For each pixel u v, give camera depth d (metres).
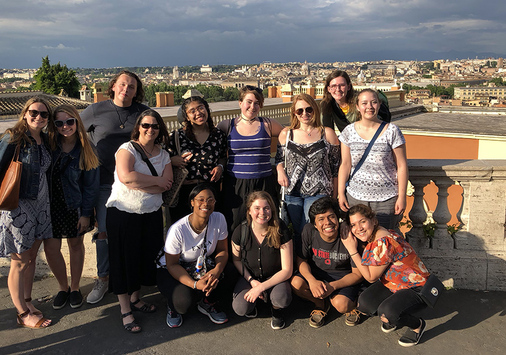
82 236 3.94
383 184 3.58
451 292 4.03
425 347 3.20
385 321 3.28
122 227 3.46
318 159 3.75
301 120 3.79
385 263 3.29
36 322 3.54
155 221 3.65
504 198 3.95
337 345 3.24
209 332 3.44
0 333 3.47
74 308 3.85
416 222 4.14
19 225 3.33
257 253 3.58
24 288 3.62
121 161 3.40
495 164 3.96
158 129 3.48
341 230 3.53
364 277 3.45
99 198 3.96
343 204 3.73
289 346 3.24
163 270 3.62
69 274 4.58
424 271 3.33
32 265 3.64
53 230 3.69
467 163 4.03
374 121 3.59
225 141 3.89
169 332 3.46
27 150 3.33
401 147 3.51
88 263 4.51
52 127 3.54
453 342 3.26
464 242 4.08
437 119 15.59
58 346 3.30
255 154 3.82
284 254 3.53
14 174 3.21
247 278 3.63
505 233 4.10
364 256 3.37
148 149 3.55
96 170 3.75
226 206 3.92
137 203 3.46
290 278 3.63
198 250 3.56
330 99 4.27
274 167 4.52
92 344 3.32
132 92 3.95
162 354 3.19
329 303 3.65
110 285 3.54
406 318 3.18
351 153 3.63
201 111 3.64
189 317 3.66
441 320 3.56
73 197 3.66
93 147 3.82
